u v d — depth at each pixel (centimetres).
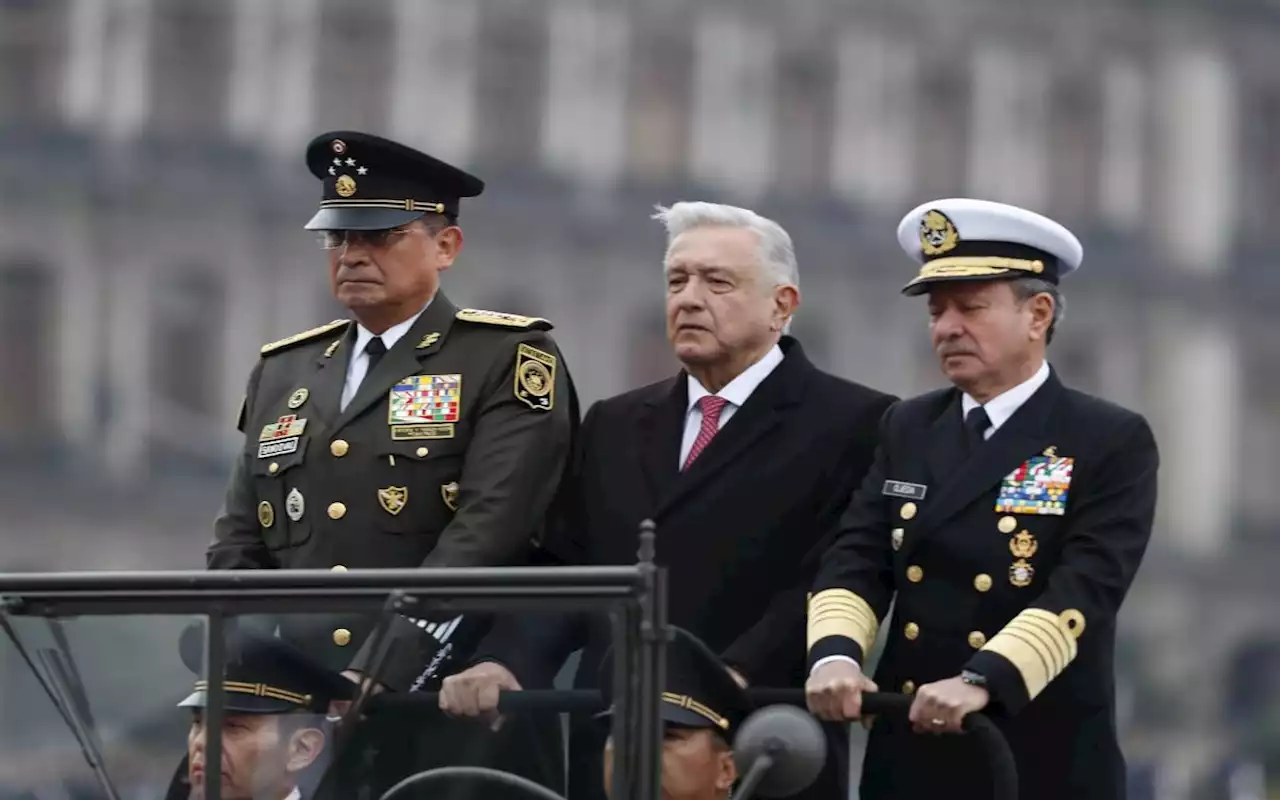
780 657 2266
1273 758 15925
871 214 18988
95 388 16688
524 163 18125
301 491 2289
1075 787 2114
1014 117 19650
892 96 19175
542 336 2323
